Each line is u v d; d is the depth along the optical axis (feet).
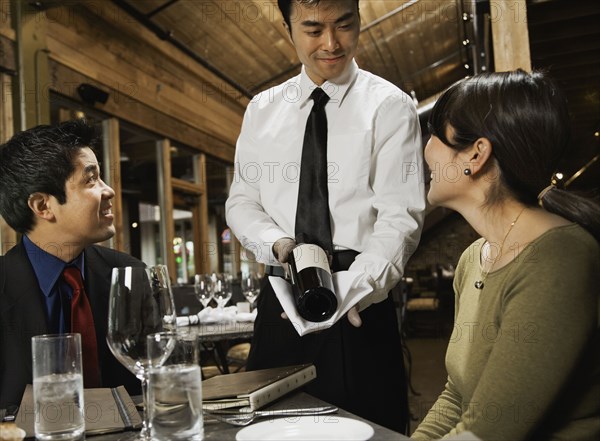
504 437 3.00
